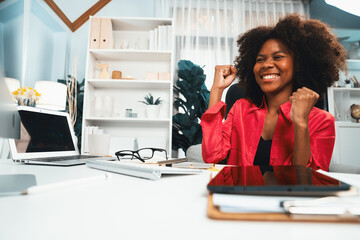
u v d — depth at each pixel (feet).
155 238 0.51
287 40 3.49
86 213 0.70
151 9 9.91
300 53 3.54
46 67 8.63
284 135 3.17
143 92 8.24
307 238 0.50
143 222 0.62
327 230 0.55
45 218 0.65
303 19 3.88
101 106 7.38
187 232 0.54
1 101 0.94
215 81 3.86
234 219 0.62
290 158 3.05
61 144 3.22
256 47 4.01
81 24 9.48
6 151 6.07
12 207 0.75
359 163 7.97
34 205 0.78
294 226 0.58
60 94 6.26
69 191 1.01
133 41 8.45
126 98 8.21
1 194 0.89
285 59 3.50
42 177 1.38
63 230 0.56
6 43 7.23
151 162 2.65
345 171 3.37
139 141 7.47
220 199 0.66
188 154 5.15
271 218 0.61
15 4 7.21
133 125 8.14
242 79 4.38
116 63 8.34
